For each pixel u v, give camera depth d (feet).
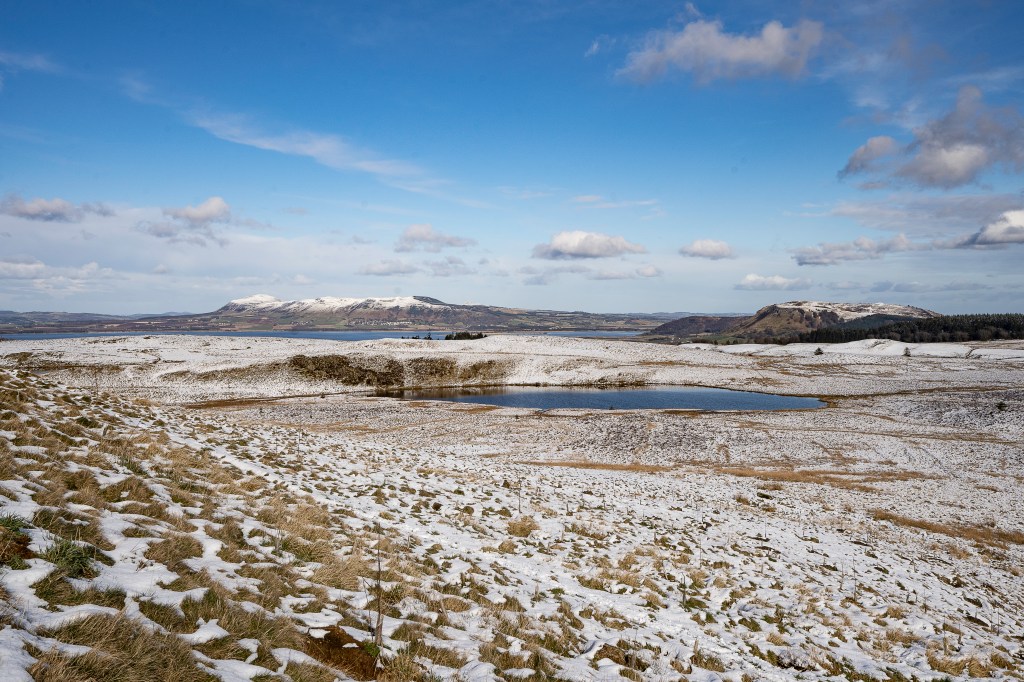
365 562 37.14
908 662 40.83
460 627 30.50
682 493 105.19
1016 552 86.74
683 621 40.75
